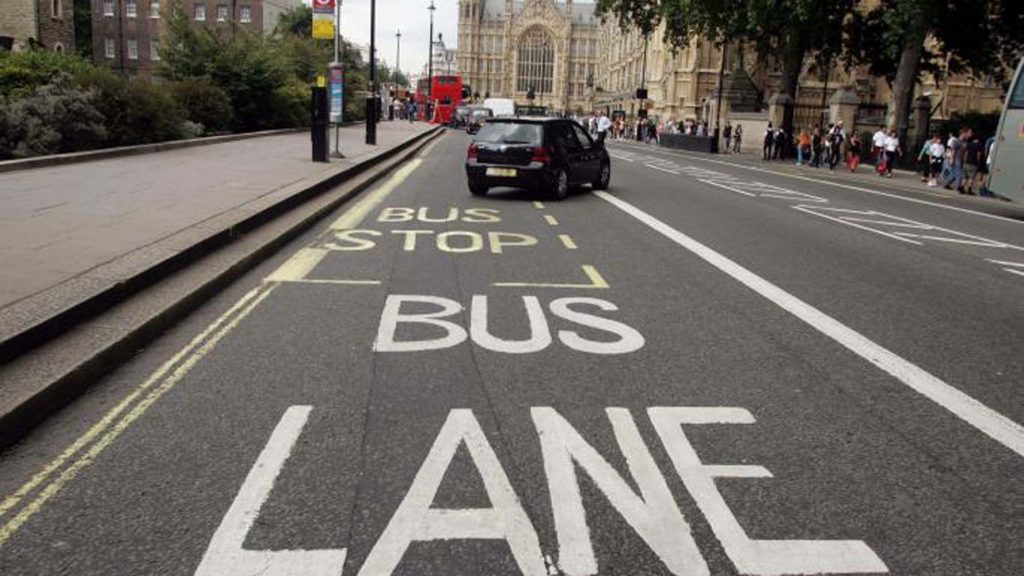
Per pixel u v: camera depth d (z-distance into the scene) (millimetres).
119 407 4375
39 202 9672
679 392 4863
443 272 8016
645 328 6273
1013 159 17625
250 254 7926
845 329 6535
